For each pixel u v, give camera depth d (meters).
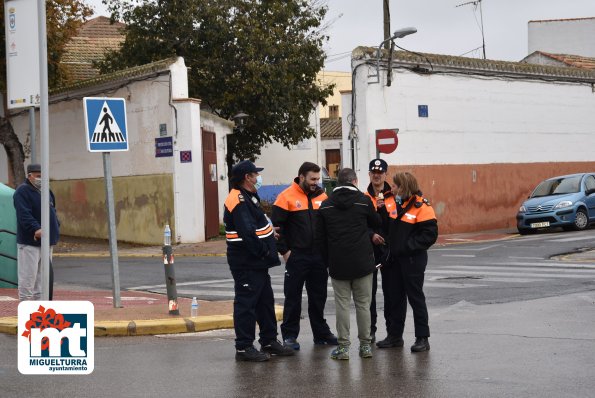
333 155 53.16
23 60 12.40
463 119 31.08
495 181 32.25
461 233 30.83
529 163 33.69
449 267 19.41
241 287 9.85
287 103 36.06
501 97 32.53
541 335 10.73
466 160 31.22
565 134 35.28
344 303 9.75
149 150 28.84
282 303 14.70
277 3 35.94
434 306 13.70
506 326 11.52
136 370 9.34
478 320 12.15
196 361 9.82
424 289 15.72
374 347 10.50
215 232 29.39
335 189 9.67
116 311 12.89
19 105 12.53
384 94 28.55
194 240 27.97
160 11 35.53
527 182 33.59
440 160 30.30
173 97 27.78
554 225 28.80
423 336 10.08
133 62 36.22
